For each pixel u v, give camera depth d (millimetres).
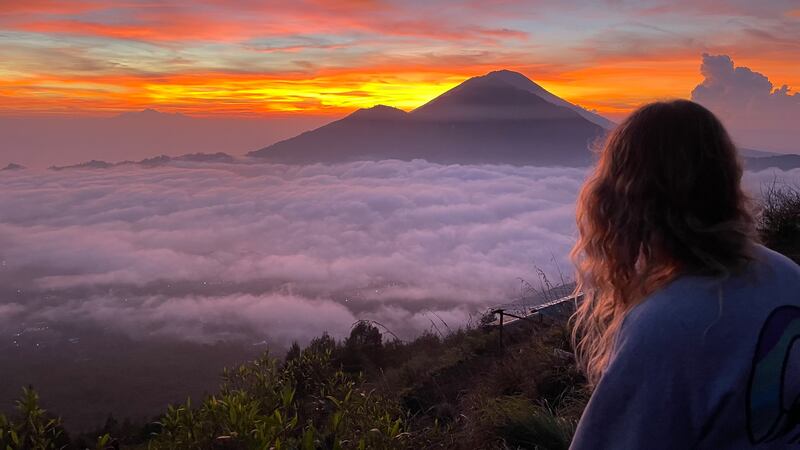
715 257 1205
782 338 1128
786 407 1100
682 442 1112
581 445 1176
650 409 1113
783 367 1112
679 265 1266
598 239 1382
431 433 3496
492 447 3902
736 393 1086
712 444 1120
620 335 1226
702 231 1219
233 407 2207
